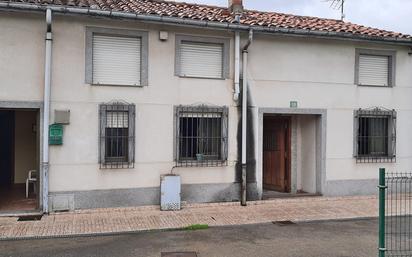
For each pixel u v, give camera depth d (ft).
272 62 36.04
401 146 39.78
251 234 26.48
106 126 31.86
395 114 39.52
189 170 33.76
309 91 37.06
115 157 32.24
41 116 30.25
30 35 30.04
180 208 32.63
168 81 33.24
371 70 39.40
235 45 34.58
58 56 30.58
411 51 40.09
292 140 39.75
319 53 37.37
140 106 32.53
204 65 34.63
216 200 34.45
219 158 34.94
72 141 30.91
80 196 31.07
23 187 40.16
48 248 23.24
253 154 35.58
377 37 37.45
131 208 32.01
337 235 26.43
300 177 39.96
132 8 32.81
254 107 35.55
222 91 34.71
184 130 33.99
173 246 23.80
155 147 32.89
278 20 39.40
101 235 25.98
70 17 30.76
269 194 38.47
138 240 25.00
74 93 30.94
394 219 30.81
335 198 37.22
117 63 32.32
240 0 39.88
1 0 28.43
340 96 38.01
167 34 32.99
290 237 25.85
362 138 38.99
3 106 29.48
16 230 26.27
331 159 37.70
